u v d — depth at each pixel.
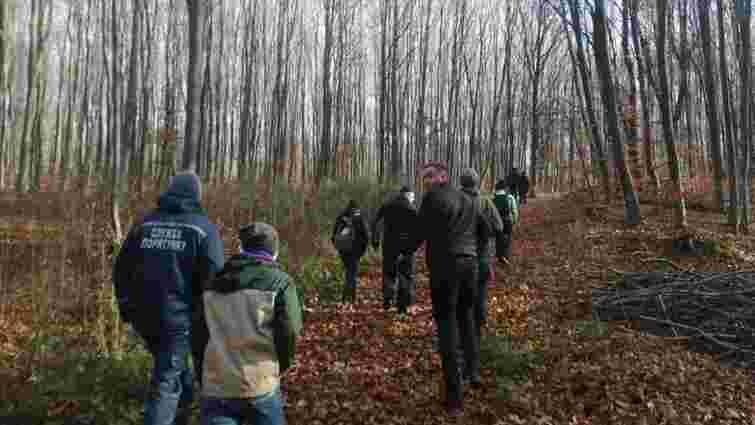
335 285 9.07
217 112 29.31
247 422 2.97
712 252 10.52
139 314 3.55
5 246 6.30
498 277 9.78
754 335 6.13
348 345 6.31
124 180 11.75
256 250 3.17
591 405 4.64
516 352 5.54
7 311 5.99
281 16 31.75
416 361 5.68
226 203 12.88
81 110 28.00
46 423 4.12
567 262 10.74
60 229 6.63
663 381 5.11
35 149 23.33
